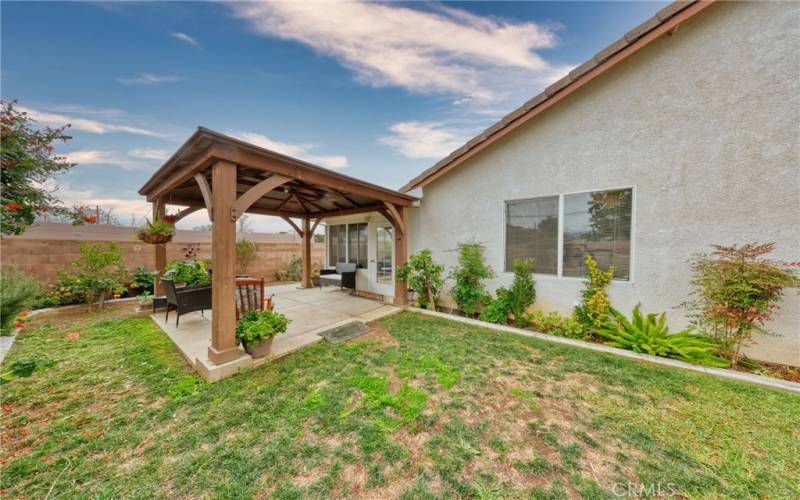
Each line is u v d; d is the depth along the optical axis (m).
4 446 2.22
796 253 3.49
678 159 4.14
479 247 6.05
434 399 2.88
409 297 7.32
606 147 4.70
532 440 2.30
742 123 3.75
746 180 3.73
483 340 4.54
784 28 3.53
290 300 7.61
